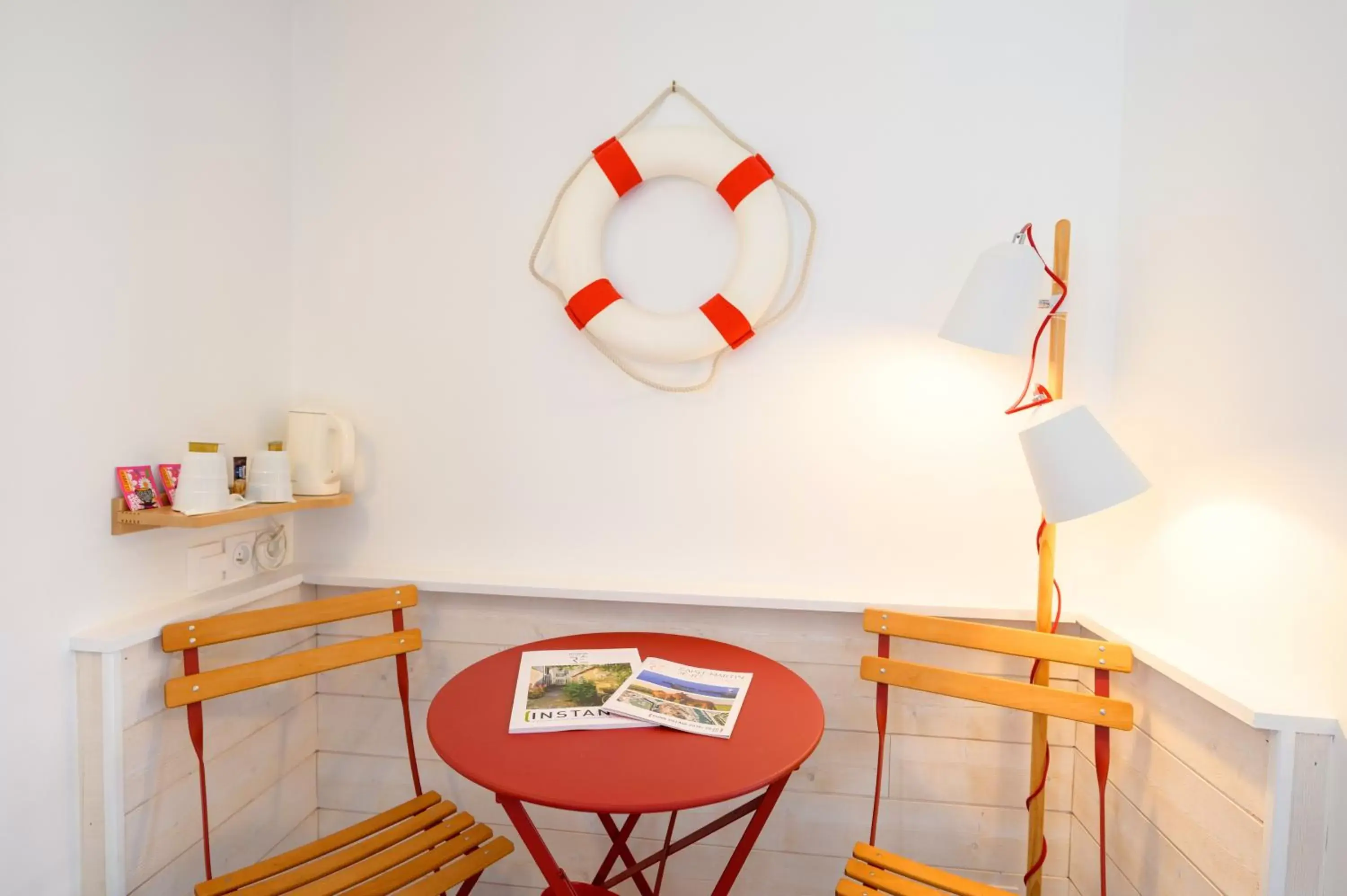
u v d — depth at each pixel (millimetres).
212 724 1578
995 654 1722
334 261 1911
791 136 1789
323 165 1904
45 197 1256
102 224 1364
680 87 1808
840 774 1797
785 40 1781
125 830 1358
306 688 1889
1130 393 1659
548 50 1836
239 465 1692
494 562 1902
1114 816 1580
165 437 1520
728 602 1746
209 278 1632
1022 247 1461
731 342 1726
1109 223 1732
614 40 1818
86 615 1352
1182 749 1358
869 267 1784
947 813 1778
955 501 1788
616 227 1832
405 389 1905
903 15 1756
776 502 1824
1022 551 1777
